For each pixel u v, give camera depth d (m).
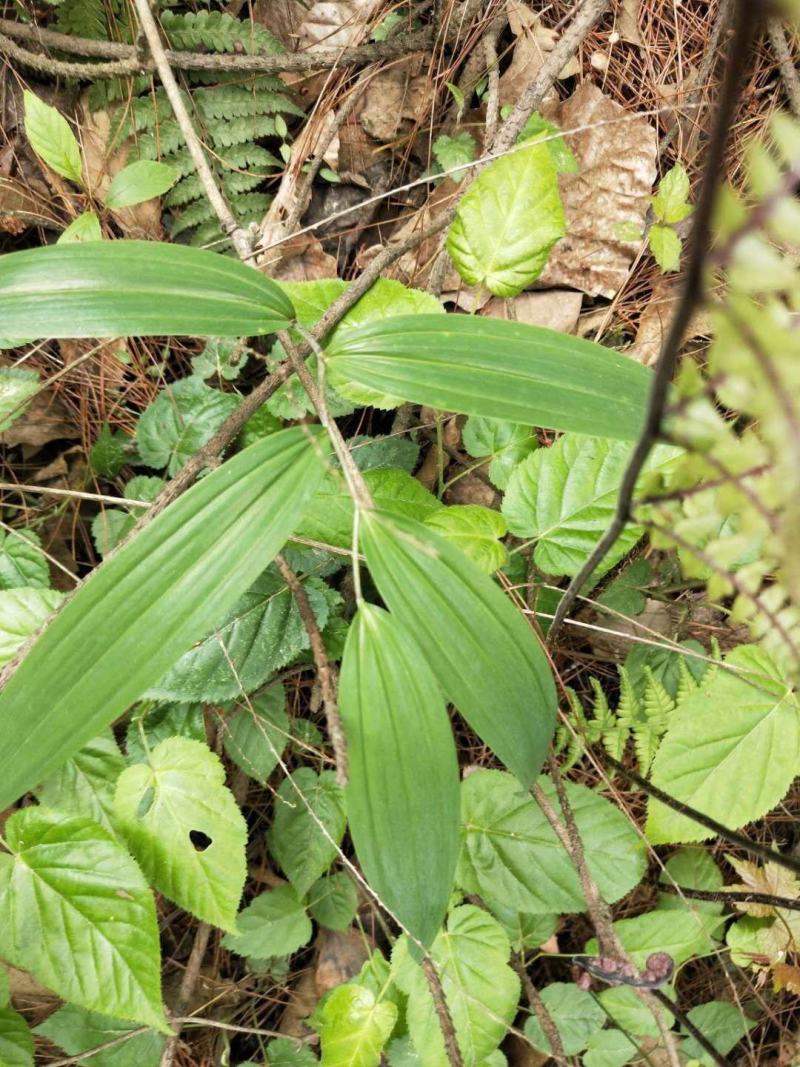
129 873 0.36
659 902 0.51
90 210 0.54
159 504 0.36
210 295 0.32
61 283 0.31
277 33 0.59
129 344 0.57
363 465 0.51
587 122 0.59
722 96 0.12
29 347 0.55
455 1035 0.37
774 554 0.19
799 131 0.13
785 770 0.41
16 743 0.27
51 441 0.57
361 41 0.59
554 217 0.41
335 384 0.42
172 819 0.39
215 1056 0.51
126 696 0.27
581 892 0.43
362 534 0.28
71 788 0.41
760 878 0.47
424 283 0.58
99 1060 0.45
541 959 0.53
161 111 0.56
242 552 0.28
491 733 0.28
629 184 0.58
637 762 0.53
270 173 0.60
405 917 0.27
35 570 0.47
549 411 0.31
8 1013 0.38
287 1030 0.52
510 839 0.44
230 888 0.38
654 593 0.53
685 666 0.48
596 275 0.59
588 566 0.28
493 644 0.28
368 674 0.27
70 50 0.54
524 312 0.59
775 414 0.16
